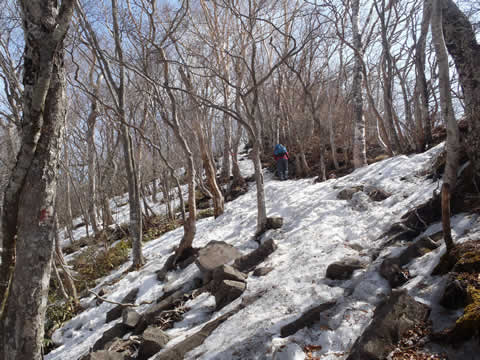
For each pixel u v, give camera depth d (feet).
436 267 11.82
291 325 11.71
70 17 8.41
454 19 14.87
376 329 9.39
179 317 17.25
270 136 61.31
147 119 46.68
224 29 36.68
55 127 9.47
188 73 30.12
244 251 23.22
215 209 35.35
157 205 54.60
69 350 19.36
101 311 22.88
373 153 42.09
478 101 14.49
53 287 29.99
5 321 9.30
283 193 34.53
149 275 24.81
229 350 11.63
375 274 13.47
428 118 29.40
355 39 32.07
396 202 21.45
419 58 29.40
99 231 45.83
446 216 11.62
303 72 47.21
